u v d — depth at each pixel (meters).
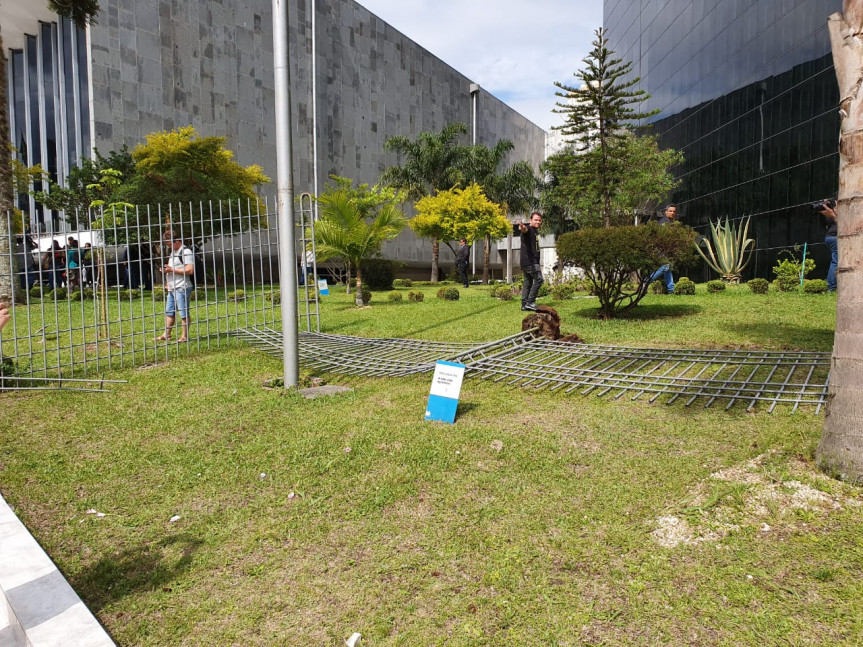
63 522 3.02
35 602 2.22
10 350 8.23
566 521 2.80
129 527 2.95
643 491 3.08
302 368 6.94
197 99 26.19
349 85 35.22
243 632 2.10
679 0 26.28
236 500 3.23
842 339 2.96
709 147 23.58
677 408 4.68
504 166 52.78
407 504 3.08
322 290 16.55
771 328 7.71
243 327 9.34
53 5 11.96
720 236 19.31
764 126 19.69
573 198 21.95
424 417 4.63
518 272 54.91
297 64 31.14
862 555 2.34
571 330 8.62
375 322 10.59
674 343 7.30
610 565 2.41
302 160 31.59
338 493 3.25
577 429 4.23
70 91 24.55
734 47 21.55
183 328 8.41
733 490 2.94
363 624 2.11
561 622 2.07
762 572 2.29
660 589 2.23
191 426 4.65
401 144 31.91
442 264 46.41
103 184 18.75
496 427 4.35
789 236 18.30
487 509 2.96
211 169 20.47
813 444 3.42
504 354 6.82
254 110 29.05
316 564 2.54
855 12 2.79
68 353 7.95
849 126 2.86
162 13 24.70
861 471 2.87
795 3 17.94
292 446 4.05
